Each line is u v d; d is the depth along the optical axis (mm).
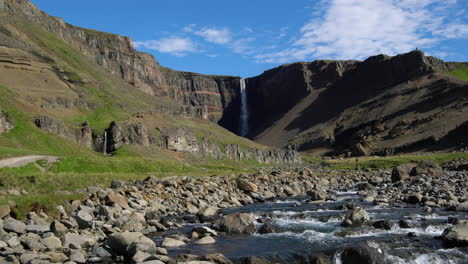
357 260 17859
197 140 187500
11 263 16609
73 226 25406
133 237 20516
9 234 20719
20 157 64250
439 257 18516
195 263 16719
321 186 64125
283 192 58844
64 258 18391
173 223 29625
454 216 29094
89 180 45656
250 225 27047
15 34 195625
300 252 20234
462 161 106500
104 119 158375
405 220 26781
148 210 35188
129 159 84125
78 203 31094
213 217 32750
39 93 149750
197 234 25500
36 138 101562
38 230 22219
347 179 81688
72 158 70062
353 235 24422
